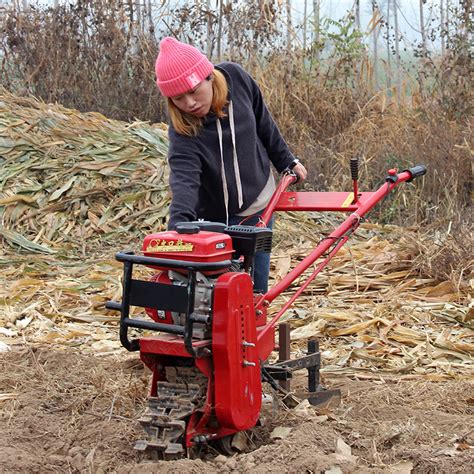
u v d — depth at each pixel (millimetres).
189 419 3615
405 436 3930
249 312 3635
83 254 8562
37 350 5402
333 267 7527
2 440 3902
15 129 10023
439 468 3551
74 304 6875
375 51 14031
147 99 12398
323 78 12305
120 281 7379
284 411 4219
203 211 4523
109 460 3701
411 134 10586
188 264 3428
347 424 4105
